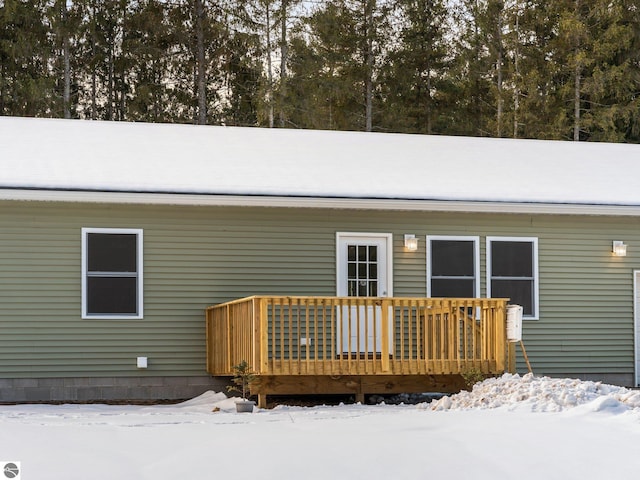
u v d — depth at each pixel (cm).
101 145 1717
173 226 1548
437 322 1574
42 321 1486
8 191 1448
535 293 1681
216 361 1485
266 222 1587
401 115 3525
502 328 1369
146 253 1534
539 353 1673
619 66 3300
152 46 3375
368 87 3512
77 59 3438
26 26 3219
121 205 1526
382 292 1625
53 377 1483
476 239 1667
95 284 1513
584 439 894
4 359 1467
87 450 854
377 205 1602
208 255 1559
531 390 1187
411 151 1884
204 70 3381
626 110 3253
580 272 1706
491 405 1181
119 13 3400
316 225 1606
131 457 823
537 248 1691
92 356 1501
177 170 1616
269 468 778
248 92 3466
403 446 867
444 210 1636
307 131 1961
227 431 988
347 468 779
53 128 1797
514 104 3469
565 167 1878
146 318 1528
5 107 3139
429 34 3600
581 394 1140
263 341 1286
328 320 1600
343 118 3512
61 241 1500
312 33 3475
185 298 1546
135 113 3456
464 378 1360
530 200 1656
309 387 1351
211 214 1566
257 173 1645
